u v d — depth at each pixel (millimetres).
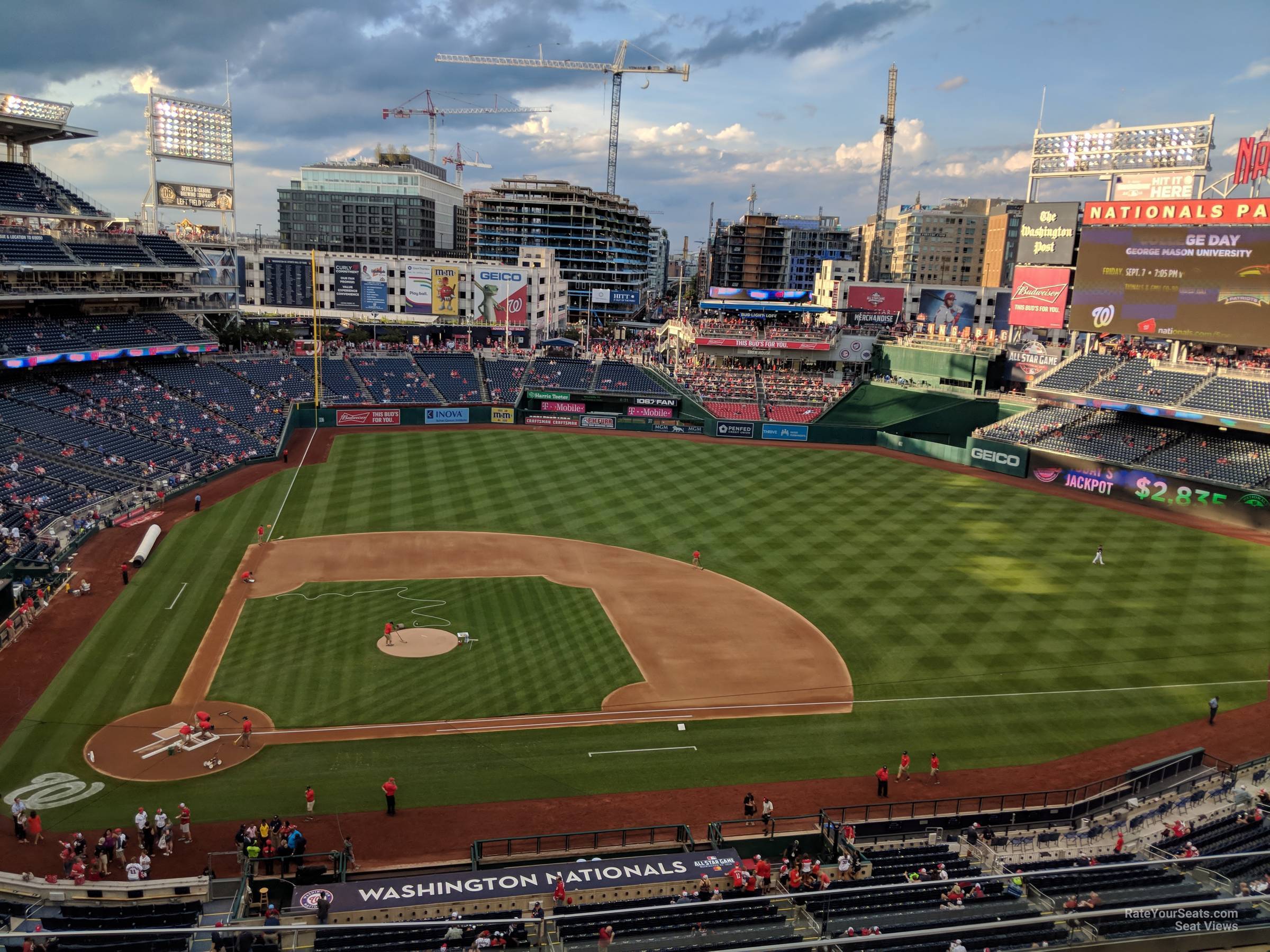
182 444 72688
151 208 97188
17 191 76562
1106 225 72750
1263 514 61312
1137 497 68312
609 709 36844
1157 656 42469
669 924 22719
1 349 69250
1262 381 67250
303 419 89000
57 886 24281
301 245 188750
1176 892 23375
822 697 38312
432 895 23938
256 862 26281
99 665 39000
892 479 75250
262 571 50875
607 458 81500
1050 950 19891
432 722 35312
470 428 92875
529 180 198750
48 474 60531
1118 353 79062
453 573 51562
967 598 49188
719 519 63312
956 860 26969
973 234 194375
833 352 106812
